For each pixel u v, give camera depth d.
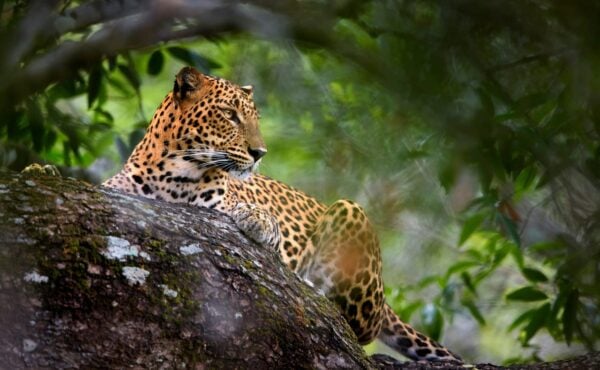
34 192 8.55
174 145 11.33
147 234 8.66
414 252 15.56
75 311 8.19
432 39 8.64
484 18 8.56
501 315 18.78
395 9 8.90
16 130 13.25
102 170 16.77
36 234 8.28
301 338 8.91
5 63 12.19
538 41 8.66
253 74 13.76
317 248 12.07
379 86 9.48
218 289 8.70
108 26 13.02
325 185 12.32
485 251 16.83
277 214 12.17
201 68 13.94
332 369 8.98
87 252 8.34
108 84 16.75
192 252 8.75
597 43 8.40
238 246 9.20
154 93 19.38
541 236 15.20
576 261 11.60
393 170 9.52
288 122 15.99
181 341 8.42
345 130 11.75
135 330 8.30
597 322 13.07
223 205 11.46
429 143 9.24
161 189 11.35
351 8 10.99
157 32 13.09
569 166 10.20
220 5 12.89
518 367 10.23
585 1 8.31
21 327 8.05
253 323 8.72
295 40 12.52
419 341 12.52
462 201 10.50
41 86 12.72
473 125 8.89
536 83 9.26
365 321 11.98
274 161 16.75
